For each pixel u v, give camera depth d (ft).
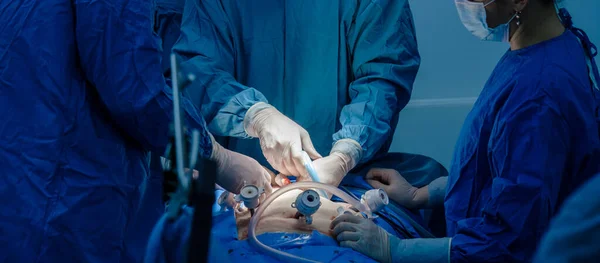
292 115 6.61
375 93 6.42
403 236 5.54
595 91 4.87
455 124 10.32
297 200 4.91
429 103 10.59
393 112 6.60
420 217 6.50
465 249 4.45
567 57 4.46
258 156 6.65
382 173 6.66
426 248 4.62
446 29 10.18
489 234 4.42
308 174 5.66
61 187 3.56
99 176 3.69
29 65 3.58
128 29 3.65
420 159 7.02
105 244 3.67
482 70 10.41
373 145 6.25
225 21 6.51
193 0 6.70
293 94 6.58
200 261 1.96
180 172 2.12
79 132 3.66
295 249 4.62
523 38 4.73
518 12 4.55
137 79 3.67
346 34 6.66
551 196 4.23
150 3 3.84
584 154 4.34
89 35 3.57
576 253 1.57
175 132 2.23
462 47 10.27
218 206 5.31
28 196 3.49
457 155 5.17
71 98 3.64
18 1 3.73
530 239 4.27
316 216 5.24
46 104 3.57
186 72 6.25
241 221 5.16
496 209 4.37
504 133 4.36
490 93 4.90
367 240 4.72
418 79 10.55
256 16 6.49
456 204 5.06
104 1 3.59
